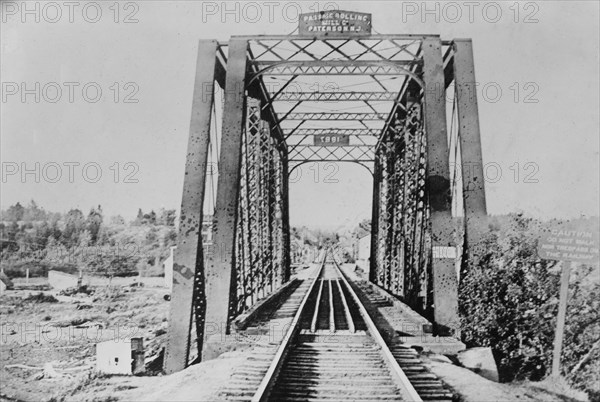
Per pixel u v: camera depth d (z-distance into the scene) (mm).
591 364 9547
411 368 8195
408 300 16469
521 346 10438
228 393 7105
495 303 10898
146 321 24359
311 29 13438
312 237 108812
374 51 13297
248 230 14141
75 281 35906
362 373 8148
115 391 9609
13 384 13438
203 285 12023
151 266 40875
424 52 12781
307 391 7320
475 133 12133
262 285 17453
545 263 10695
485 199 11773
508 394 7738
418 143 15164
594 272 10484
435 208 11852
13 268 37781
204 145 11820
